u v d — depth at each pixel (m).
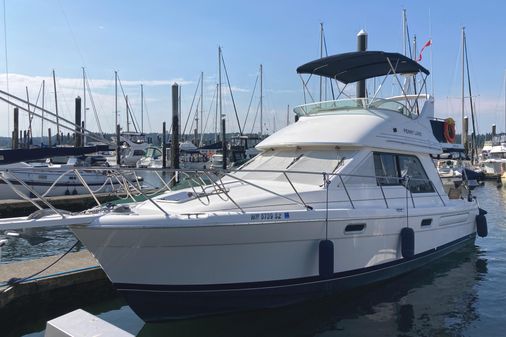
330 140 7.72
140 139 49.03
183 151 37.31
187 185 7.71
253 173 8.04
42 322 6.92
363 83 11.48
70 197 17.45
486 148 44.12
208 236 5.71
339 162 7.56
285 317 6.64
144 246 5.59
